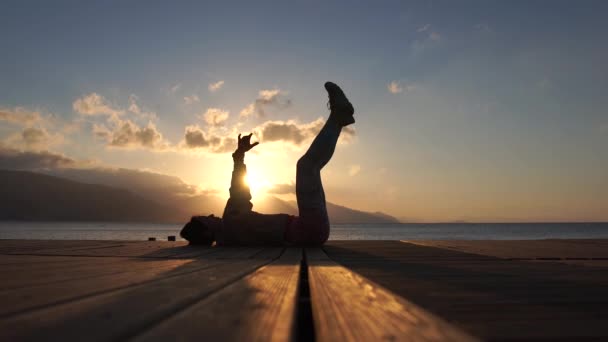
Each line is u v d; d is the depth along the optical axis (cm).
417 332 153
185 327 162
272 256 709
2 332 153
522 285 379
